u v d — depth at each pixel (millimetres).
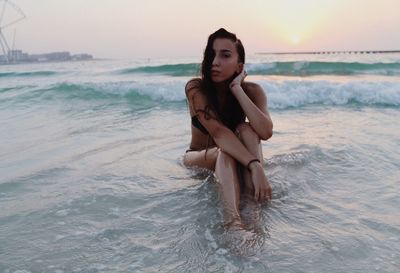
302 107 7348
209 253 1854
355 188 2779
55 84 10133
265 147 3984
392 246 1906
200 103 2840
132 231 2135
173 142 4402
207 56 2869
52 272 1741
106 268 1760
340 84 7988
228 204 2299
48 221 2295
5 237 2096
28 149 4164
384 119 5754
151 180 3061
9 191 2854
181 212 2385
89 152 3992
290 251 1861
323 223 2186
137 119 6066
